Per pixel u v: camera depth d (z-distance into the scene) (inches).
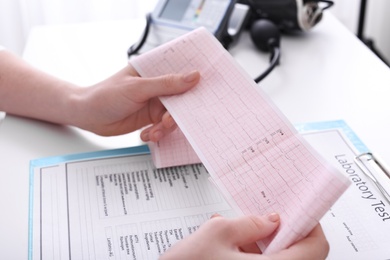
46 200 21.8
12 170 23.5
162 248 19.4
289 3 35.4
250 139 20.8
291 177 19.0
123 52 35.2
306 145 19.7
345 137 25.6
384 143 25.2
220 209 21.3
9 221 20.7
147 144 25.6
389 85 30.4
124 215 21.0
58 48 35.7
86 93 26.1
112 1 55.6
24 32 55.9
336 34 37.2
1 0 53.5
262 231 17.6
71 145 25.6
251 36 35.2
